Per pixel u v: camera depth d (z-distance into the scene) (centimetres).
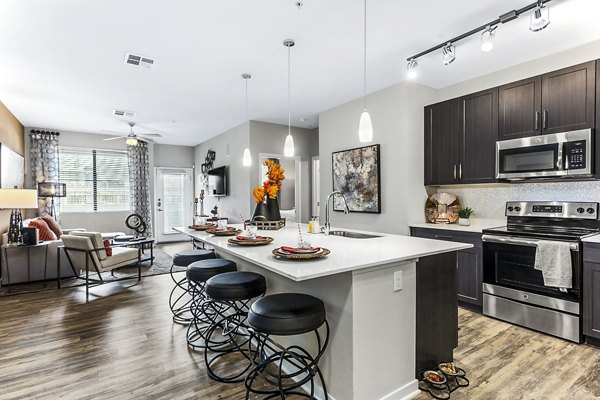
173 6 233
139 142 736
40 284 437
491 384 202
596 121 267
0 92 417
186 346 256
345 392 175
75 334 279
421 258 207
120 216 722
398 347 192
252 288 210
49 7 232
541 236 274
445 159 382
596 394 191
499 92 332
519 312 292
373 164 421
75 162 673
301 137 642
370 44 295
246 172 584
